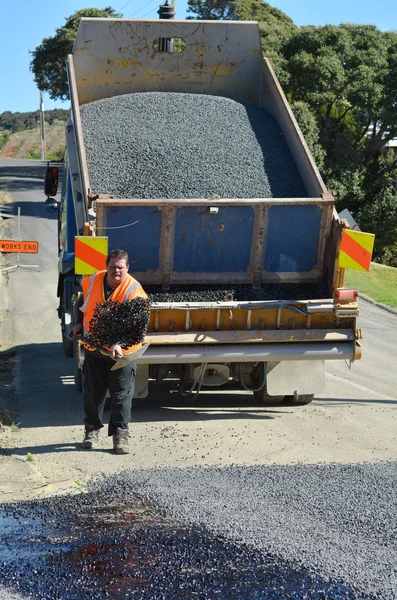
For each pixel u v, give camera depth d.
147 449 6.30
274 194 7.73
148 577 3.88
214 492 5.10
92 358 6.11
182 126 8.56
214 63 9.37
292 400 8.04
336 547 4.25
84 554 4.13
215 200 6.88
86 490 5.16
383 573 3.96
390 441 6.71
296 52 29.88
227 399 8.36
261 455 6.18
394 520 4.66
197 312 6.95
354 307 6.99
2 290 14.70
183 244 7.04
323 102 29.28
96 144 8.17
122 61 9.21
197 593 3.73
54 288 14.93
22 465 5.75
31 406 7.68
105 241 6.47
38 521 4.59
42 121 63.75
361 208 32.44
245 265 7.23
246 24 9.23
